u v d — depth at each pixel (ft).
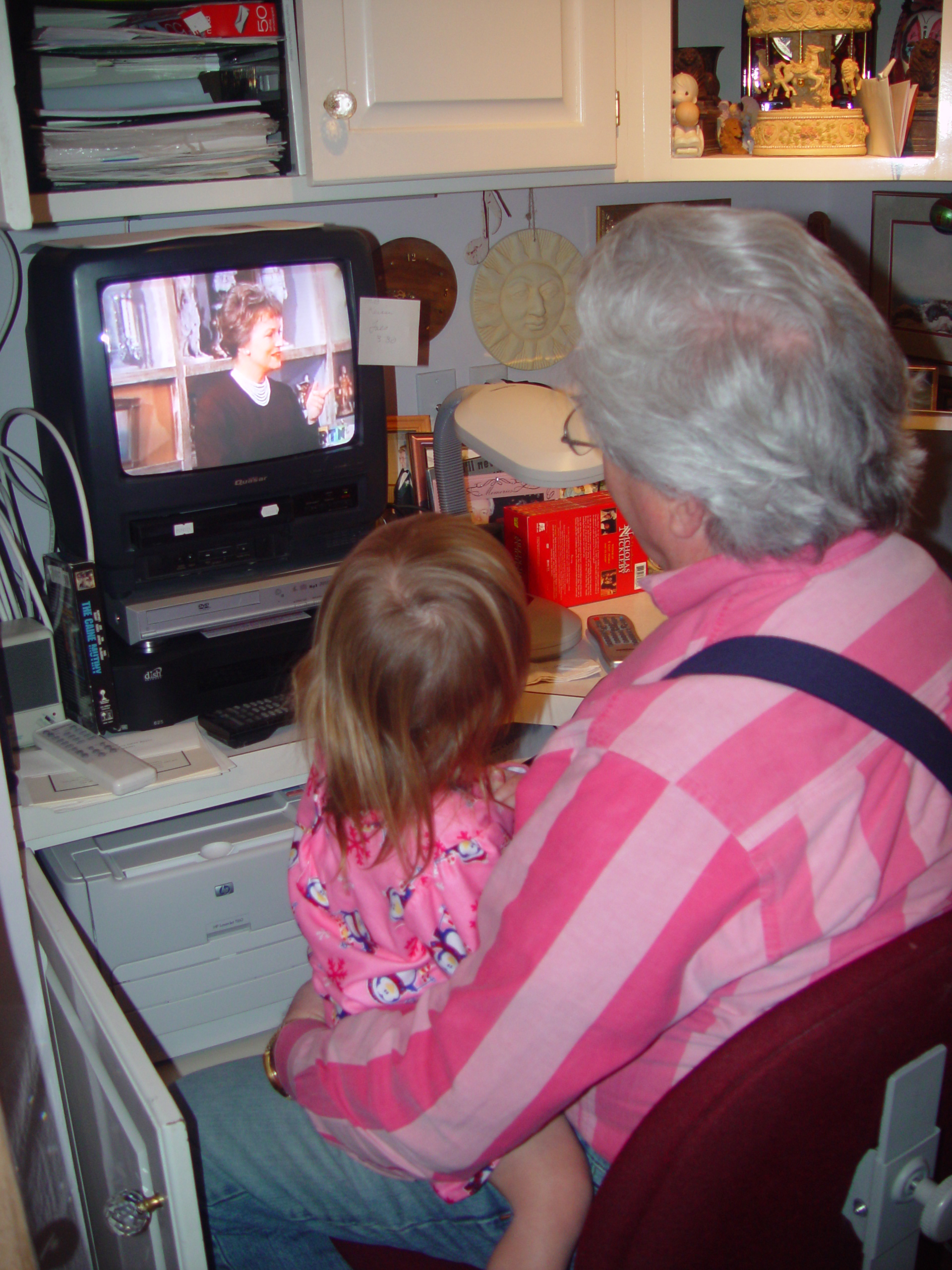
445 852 2.54
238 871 4.09
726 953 1.94
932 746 1.98
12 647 3.86
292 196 3.94
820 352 1.90
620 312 2.02
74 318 3.62
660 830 1.85
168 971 4.11
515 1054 2.00
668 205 2.15
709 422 1.93
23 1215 3.43
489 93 3.98
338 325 4.20
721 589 2.13
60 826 3.59
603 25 4.09
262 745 3.93
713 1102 1.89
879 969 1.93
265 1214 2.90
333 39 3.67
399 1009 2.54
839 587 2.02
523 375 5.83
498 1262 2.41
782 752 1.87
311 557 4.42
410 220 5.31
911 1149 2.12
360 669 2.46
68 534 4.25
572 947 1.91
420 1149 2.20
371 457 4.41
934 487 5.16
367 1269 2.92
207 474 4.02
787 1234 2.11
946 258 5.52
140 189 3.70
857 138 4.26
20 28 3.60
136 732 4.01
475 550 2.56
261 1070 3.08
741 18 5.70
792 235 2.02
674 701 1.94
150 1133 2.58
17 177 3.27
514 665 2.62
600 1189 2.07
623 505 2.34
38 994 3.71
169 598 4.03
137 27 3.76
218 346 3.93
